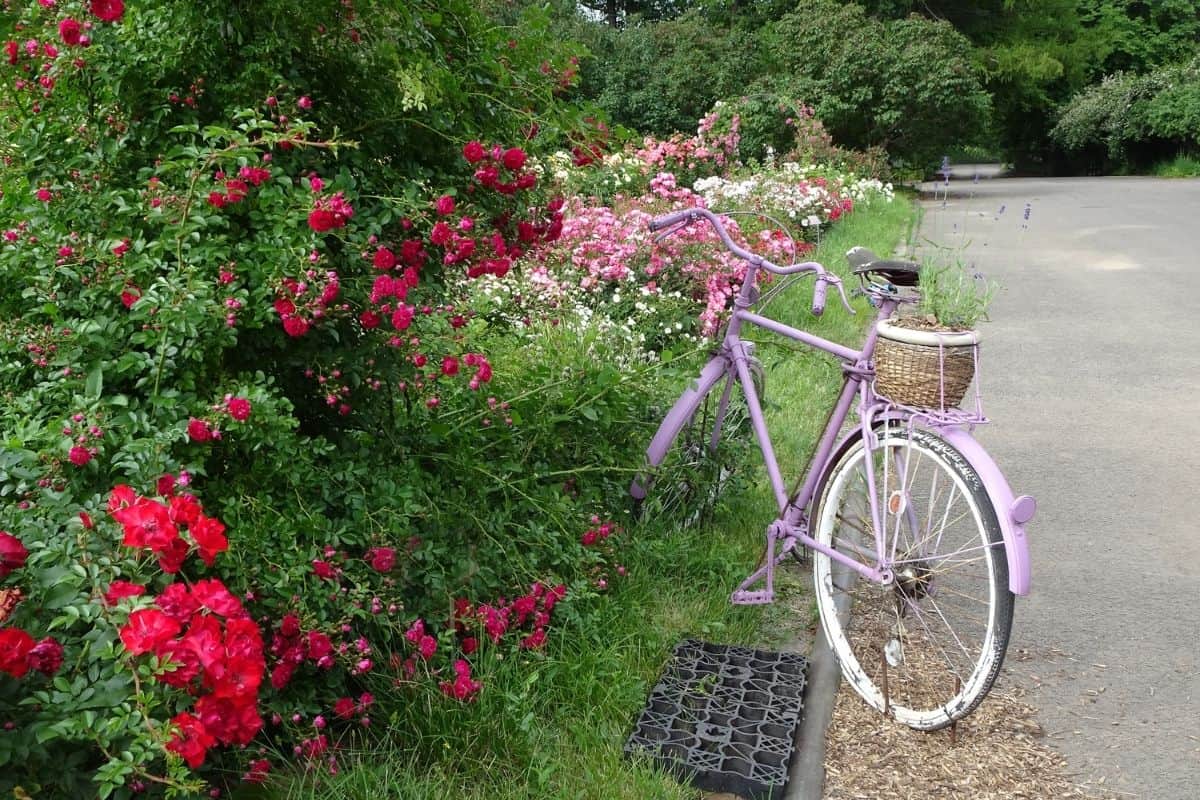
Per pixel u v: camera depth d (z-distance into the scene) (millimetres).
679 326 6793
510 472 3553
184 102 2852
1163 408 6430
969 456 2936
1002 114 34844
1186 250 12922
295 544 2564
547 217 3438
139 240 2582
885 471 3191
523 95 3264
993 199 20750
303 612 2482
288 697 2641
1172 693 3289
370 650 2732
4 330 2617
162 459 2346
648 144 11609
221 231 2744
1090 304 9633
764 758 2785
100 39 2771
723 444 4348
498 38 3176
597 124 3555
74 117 2830
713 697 3080
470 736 2717
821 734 2994
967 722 3113
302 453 2670
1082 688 3320
